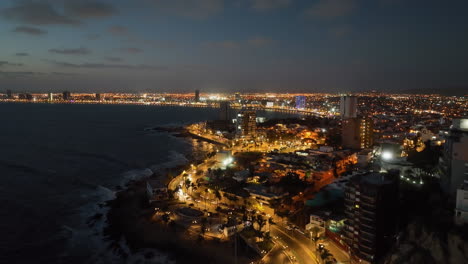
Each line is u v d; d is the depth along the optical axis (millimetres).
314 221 146625
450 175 126812
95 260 133000
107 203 189625
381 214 119312
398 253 104562
